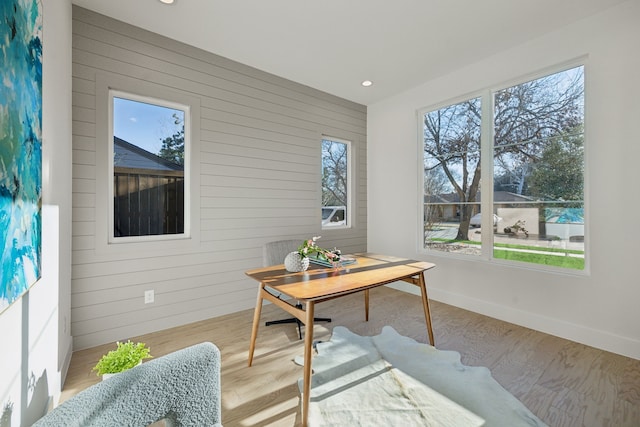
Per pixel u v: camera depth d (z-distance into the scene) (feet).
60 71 5.80
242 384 6.18
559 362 7.03
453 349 7.66
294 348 7.75
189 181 9.43
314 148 12.73
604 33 7.60
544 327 8.75
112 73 7.97
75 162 7.45
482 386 6.06
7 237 2.81
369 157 14.84
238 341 8.14
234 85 10.28
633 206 7.23
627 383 6.19
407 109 12.96
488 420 5.09
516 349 7.68
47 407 4.72
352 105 14.24
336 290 5.71
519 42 9.12
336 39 8.91
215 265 9.91
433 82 11.85
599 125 7.73
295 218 12.06
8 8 2.87
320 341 8.15
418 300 11.80
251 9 7.54
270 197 11.29
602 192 7.71
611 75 7.52
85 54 7.57
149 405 2.65
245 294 10.57
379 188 14.34
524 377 6.41
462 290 10.94
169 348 7.73
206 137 9.68
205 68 9.62
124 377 2.60
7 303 2.79
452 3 7.30
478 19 7.95
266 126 11.15
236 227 10.39
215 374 3.14
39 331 4.25
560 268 8.61
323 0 7.20
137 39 8.34
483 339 8.26
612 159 7.54
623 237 7.38
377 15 7.76
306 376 5.11
